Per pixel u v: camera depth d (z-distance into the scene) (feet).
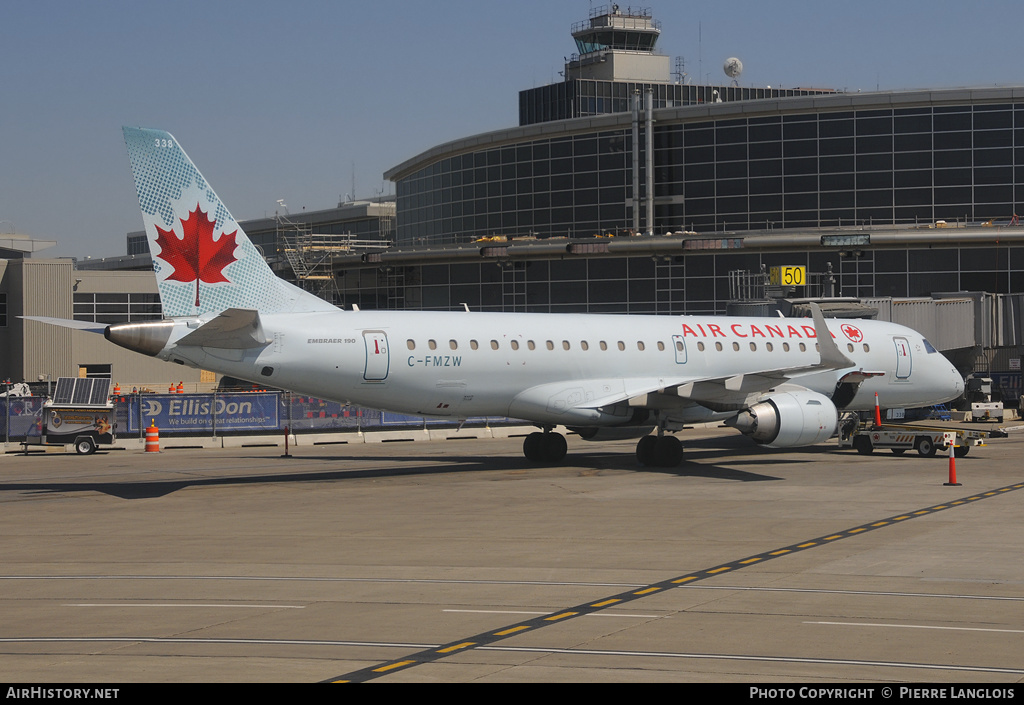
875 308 219.82
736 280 267.39
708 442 168.66
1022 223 258.37
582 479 117.91
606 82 476.13
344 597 58.18
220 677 42.63
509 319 128.36
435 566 67.46
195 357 108.58
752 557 69.67
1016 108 258.37
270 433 178.40
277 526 85.56
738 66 414.21
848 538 76.95
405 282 318.04
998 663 43.83
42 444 160.35
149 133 108.47
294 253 351.25
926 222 261.65
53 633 50.39
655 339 136.15
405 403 121.19
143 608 55.83
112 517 91.45
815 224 267.39
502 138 302.86
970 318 238.68
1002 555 69.72
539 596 58.03
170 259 109.50
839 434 156.56
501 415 128.26
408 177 349.20
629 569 65.82
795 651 45.88
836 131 265.34
